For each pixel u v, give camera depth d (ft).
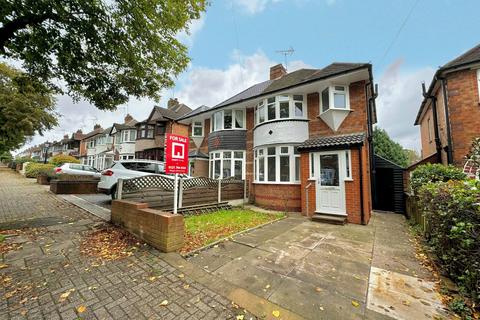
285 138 32.01
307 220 24.45
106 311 7.75
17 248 13.29
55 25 15.83
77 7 15.17
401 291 9.41
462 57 24.64
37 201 29.07
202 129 53.21
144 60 20.59
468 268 8.59
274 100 34.47
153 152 64.80
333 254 13.84
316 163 26.25
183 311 7.84
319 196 25.66
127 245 14.30
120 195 20.02
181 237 14.07
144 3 16.35
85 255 12.67
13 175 76.95
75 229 17.42
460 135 23.25
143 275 10.50
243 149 40.98
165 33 19.44
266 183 33.24
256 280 10.27
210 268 11.50
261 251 14.20
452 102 24.03
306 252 14.14
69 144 143.54
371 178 33.09
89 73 19.88
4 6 13.06
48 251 13.05
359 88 29.04
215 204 29.99
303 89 31.71
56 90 20.36
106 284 9.60
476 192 8.41
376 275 10.96
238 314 7.74
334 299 8.77
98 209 24.94
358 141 23.30
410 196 24.59
